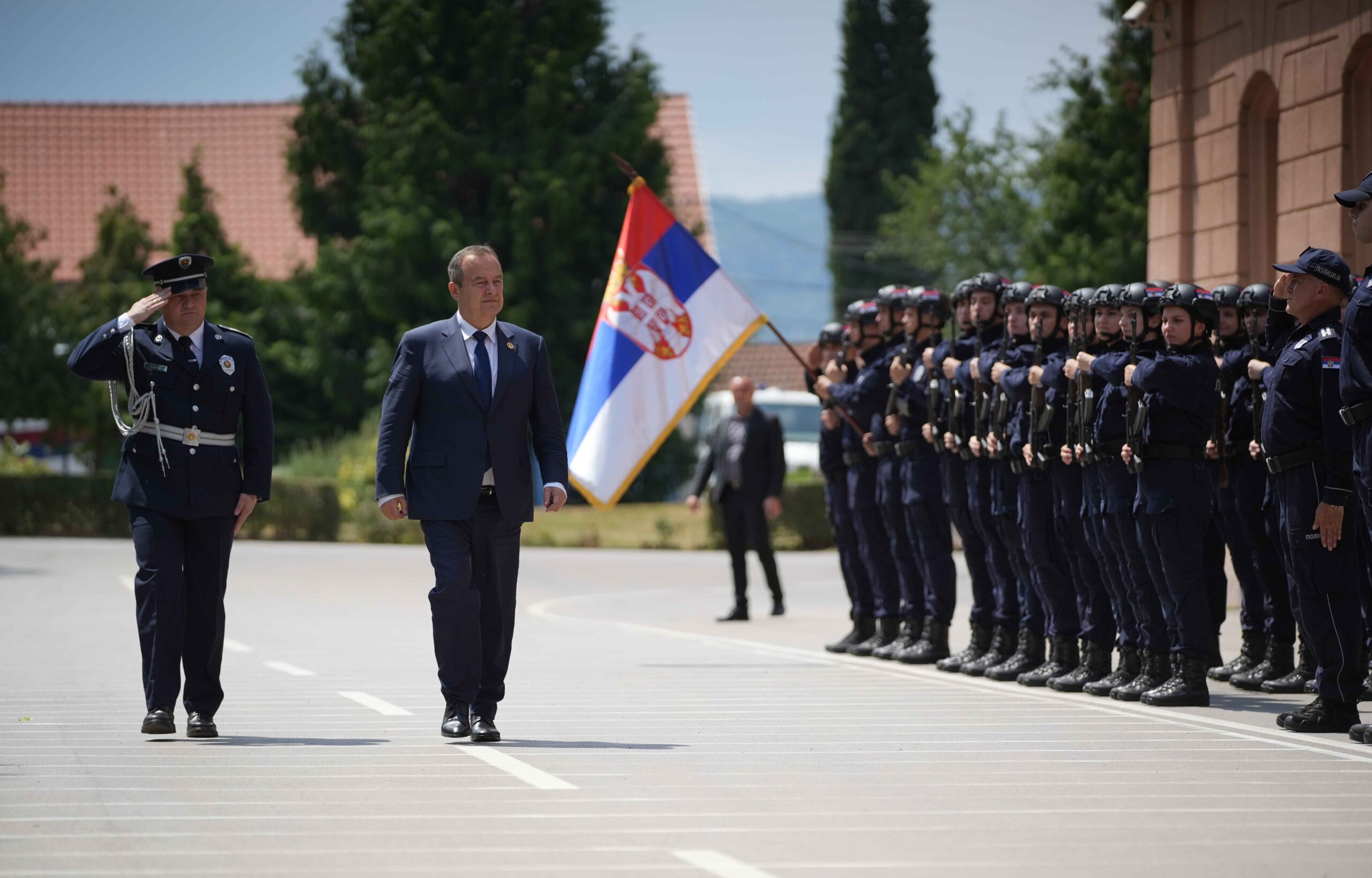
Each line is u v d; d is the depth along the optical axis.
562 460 24.75
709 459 50.75
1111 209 115.38
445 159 120.19
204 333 25.20
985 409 32.25
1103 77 116.81
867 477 37.31
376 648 39.28
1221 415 30.72
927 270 164.50
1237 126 48.59
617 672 33.88
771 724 25.94
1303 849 16.80
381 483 23.84
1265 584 31.00
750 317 36.59
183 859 16.25
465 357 24.25
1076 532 30.48
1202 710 27.84
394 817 18.30
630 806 19.02
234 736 24.52
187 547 25.08
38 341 100.69
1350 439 24.48
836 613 52.69
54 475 94.94
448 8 123.62
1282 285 25.92
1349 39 42.38
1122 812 18.73
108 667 34.28
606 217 124.50
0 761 22.14
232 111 156.62
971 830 17.69
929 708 27.94
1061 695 30.00
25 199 148.25
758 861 16.17
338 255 122.25
